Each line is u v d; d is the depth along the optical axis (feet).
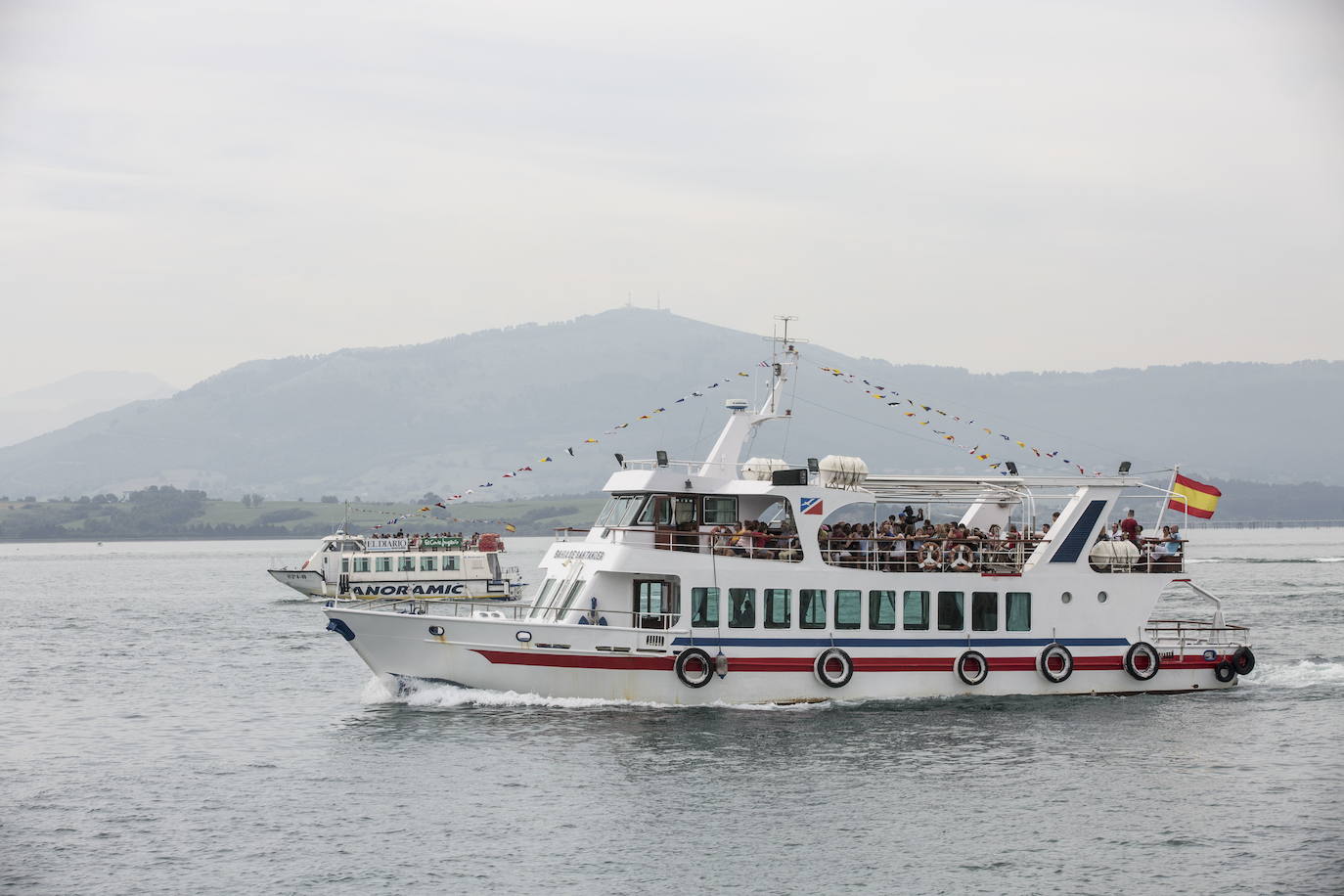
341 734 204.74
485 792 168.76
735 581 203.72
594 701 204.23
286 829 157.89
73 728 221.05
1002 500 225.35
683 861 145.59
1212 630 227.40
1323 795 168.04
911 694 209.67
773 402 223.30
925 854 147.74
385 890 138.82
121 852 151.12
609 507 218.79
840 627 207.21
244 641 356.18
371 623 207.31
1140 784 172.45
